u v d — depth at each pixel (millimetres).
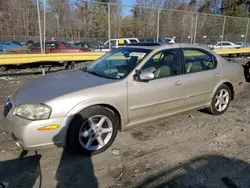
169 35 11758
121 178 2650
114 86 3197
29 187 2475
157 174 2730
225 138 3686
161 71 3719
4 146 3293
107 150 3260
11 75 8555
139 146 3389
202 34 12805
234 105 5477
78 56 8781
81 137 3020
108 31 9664
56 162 2947
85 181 2592
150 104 3537
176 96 3822
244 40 14914
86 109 2986
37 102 2771
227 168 2867
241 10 45812
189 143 3500
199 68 4230
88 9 9586
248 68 7980
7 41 8000
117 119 3322
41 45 8211
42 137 2738
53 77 3656
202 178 2666
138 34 11047
